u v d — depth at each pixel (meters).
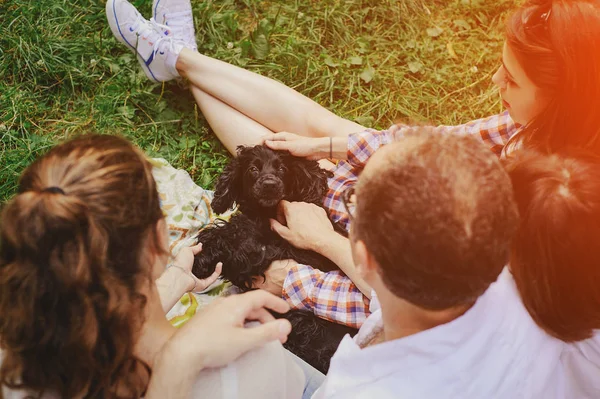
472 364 1.30
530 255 1.38
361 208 1.25
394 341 1.31
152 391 1.29
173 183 3.10
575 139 2.10
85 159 1.17
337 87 3.64
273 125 3.19
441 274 1.18
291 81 3.64
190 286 2.16
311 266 2.64
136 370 1.30
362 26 3.91
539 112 2.18
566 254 1.34
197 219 3.03
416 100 3.67
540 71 2.04
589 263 1.34
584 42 1.96
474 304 1.32
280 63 3.68
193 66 3.24
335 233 2.58
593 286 1.35
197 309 2.65
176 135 3.44
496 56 3.88
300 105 3.12
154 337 1.40
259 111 3.17
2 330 1.19
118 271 1.18
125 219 1.17
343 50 3.82
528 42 2.05
